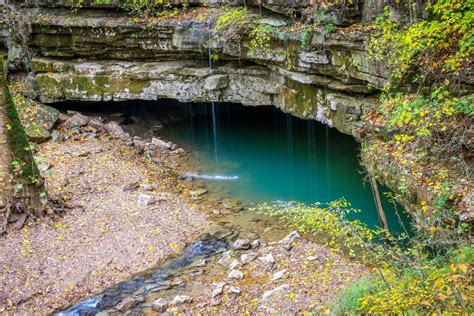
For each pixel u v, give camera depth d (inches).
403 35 384.5
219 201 526.9
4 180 447.5
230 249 431.2
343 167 606.9
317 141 688.4
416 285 243.6
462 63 359.3
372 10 433.7
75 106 714.8
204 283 383.6
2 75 427.8
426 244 318.0
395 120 358.6
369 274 327.3
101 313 356.2
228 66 597.6
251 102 589.6
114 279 397.1
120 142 648.4
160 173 583.5
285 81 547.8
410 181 349.1
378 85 430.3
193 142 695.7
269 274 381.7
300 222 459.8
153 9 608.4
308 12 478.9
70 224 462.0
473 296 217.6
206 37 573.3
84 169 560.4
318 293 331.3
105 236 447.8
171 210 498.0
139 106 745.6
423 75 384.2
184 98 620.7
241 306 342.6
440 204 316.8
